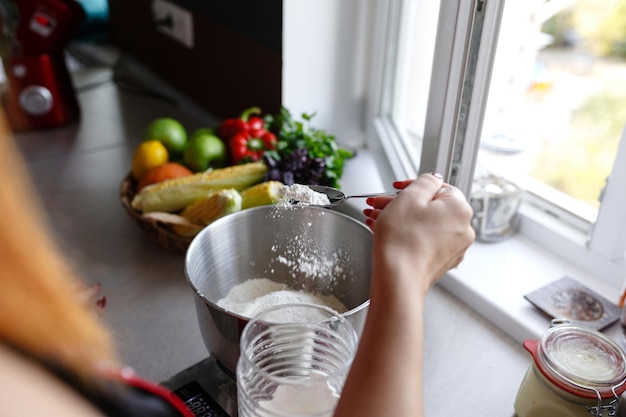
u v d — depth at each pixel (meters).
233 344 0.72
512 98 1.17
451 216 0.57
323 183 1.05
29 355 0.31
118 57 1.75
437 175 0.64
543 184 1.11
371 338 0.48
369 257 0.83
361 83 1.29
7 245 0.30
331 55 1.22
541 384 0.73
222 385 0.79
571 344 0.74
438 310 0.96
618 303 0.94
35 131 1.44
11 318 0.30
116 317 0.94
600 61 1.09
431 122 0.89
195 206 1.00
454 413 0.79
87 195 1.22
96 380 0.36
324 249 0.87
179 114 1.51
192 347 0.89
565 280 0.96
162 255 1.07
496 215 1.03
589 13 1.09
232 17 1.28
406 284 0.51
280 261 0.91
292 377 0.65
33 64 1.37
